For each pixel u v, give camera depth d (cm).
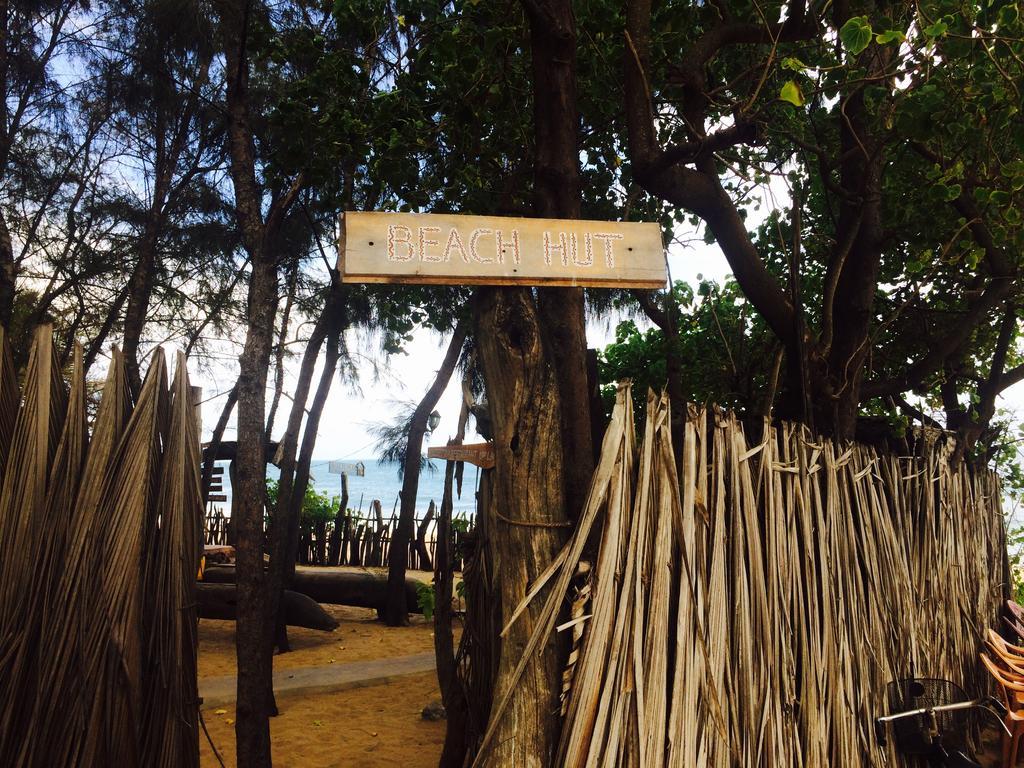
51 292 853
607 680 222
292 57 455
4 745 236
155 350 267
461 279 239
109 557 249
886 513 376
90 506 251
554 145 288
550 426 242
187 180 833
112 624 246
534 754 223
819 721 294
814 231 613
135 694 249
